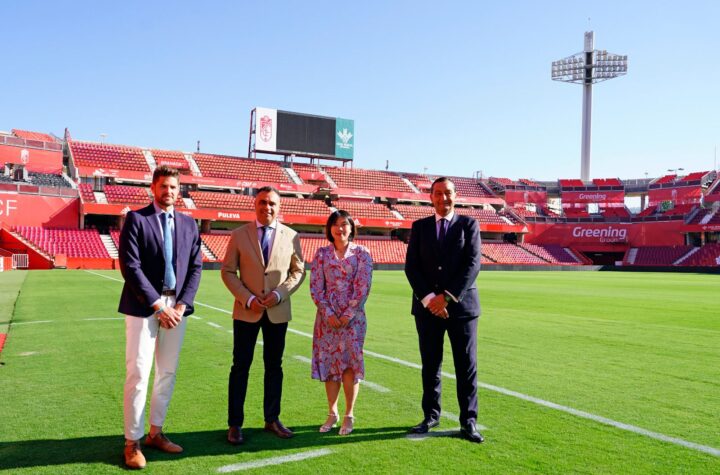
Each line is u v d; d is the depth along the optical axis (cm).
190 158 4406
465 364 392
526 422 422
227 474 320
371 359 668
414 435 391
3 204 3095
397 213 4706
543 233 5281
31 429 396
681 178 5175
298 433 396
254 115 4362
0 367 596
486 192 5478
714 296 1772
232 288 394
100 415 430
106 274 2408
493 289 2052
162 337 369
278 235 411
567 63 5753
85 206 3272
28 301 1260
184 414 438
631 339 848
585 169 5600
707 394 512
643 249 4975
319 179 4700
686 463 338
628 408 462
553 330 943
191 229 386
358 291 408
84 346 718
